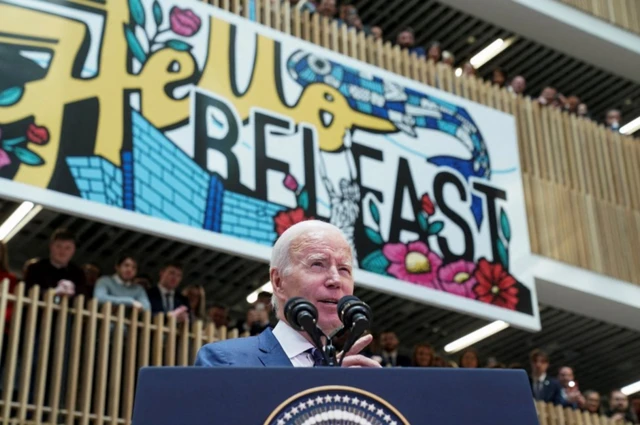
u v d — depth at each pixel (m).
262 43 11.07
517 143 13.01
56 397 8.55
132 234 11.45
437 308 13.84
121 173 9.48
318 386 2.24
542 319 15.09
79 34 9.77
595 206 13.84
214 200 9.98
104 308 9.05
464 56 16.22
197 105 10.26
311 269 3.35
